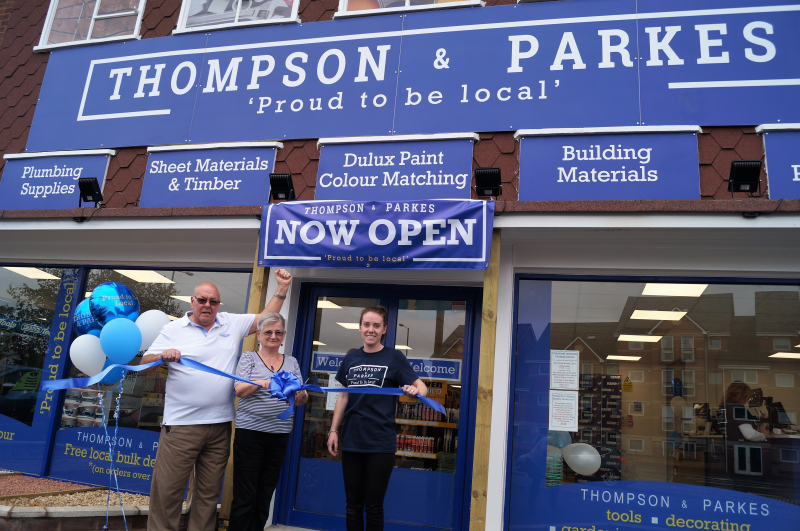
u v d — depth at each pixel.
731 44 4.55
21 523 3.89
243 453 3.66
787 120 4.34
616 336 4.52
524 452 4.42
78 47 6.25
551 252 4.64
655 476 4.24
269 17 5.70
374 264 4.23
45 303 5.86
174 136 5.60
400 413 4.81
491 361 3.96
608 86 4.66
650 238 4.28
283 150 5.27
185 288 5.52
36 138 6.09
